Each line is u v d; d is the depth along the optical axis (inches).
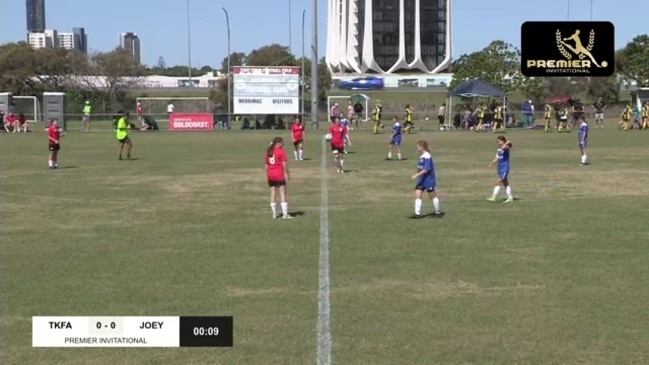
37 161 1218.6
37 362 296.4
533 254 488.4
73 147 1537.9
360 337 321.7
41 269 451.5
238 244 528.7
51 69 3577.8
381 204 730.2
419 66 6397.6
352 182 916.0
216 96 3154.5
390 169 1078.4
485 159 1239.5
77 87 3560.5
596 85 3297.2
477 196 786.2
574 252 494.3
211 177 978.7
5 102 2251.5
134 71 3757.4
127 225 615.2
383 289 401.1
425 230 581.6
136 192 829.2
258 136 1943.9
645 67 3122.5
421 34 6382.9
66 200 765.9
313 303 374.0
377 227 596.4
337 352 303.4
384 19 6382.9
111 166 1133.7
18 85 3508.9
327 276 430.0
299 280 420.8
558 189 842.2
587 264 457.7
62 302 377.1
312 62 2241.6
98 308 366.0
